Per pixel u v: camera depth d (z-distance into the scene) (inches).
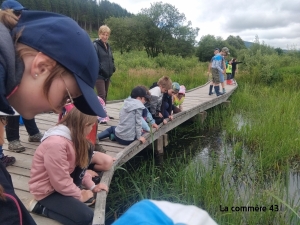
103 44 235.5
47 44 34.7
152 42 1400.1
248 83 636.1
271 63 702.5
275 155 224.8
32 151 169.5
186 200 157.1
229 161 228.1
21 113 38.3
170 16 1409.9
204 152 262.8
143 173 185.5
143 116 206.4
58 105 38.1
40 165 103.7
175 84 258.1
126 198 162.6
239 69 756.0
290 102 381.1
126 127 189.3
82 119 104.4
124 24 1382.9
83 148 106.7
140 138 193.6
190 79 696.4
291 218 141.5
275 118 315.3
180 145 284.0
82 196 115.9
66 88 36.9
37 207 105.7
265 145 250.5
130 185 181.6
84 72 37.1
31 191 106.1
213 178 172.6
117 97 442.6
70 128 105.2
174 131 330.3
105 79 241.1
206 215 19.3
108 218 146.7
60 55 35.1
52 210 103.4
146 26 1385.3
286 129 277.6
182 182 175.0
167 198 160.9
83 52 36.9
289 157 231.1
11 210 38.4
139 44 1392.7
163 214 18.7
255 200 153.3
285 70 713.6
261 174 197.6
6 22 36.0
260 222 143.0
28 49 34.6
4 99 32.9
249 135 286.2
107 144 192.5
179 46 1432.1
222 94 435.8
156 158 243.3
